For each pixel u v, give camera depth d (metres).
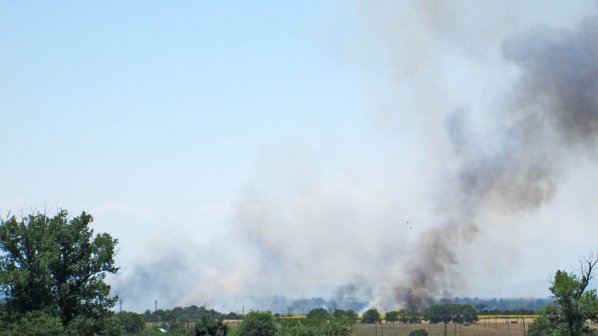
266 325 94.06
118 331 69.00
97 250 68.31
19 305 63.44
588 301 66.56
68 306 66.00
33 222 66.50
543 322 69.94
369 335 185.75
